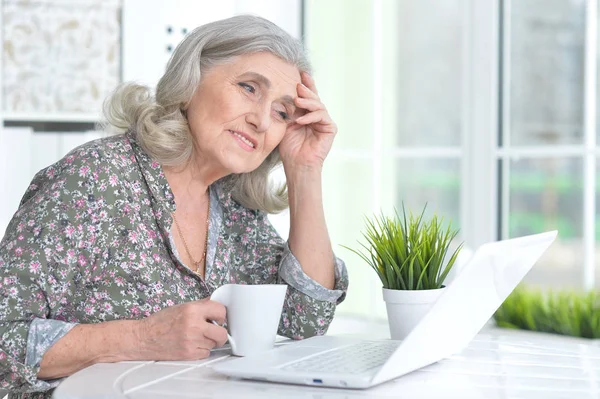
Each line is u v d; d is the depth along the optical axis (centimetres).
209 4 356
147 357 121
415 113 900
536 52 770
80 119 333
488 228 350
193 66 147
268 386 103
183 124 148
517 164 792
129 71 340
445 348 119
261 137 149
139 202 144
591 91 543
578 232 770
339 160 398
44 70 329
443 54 896
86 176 137
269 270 162
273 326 128
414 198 902
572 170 773
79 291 137
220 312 124
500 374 113
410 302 137
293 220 157
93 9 334
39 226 129
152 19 342
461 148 358
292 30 400
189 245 153
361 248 414
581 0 749
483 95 350
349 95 453
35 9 327
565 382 108
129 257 140
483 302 122
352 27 446
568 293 364
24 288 124
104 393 98
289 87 151
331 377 101
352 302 411
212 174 153
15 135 324
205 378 108
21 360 119
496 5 345
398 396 98
